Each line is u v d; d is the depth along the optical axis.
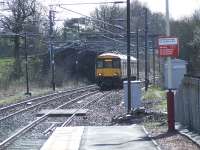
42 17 128.25
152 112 45.84
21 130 36.12
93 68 134.25
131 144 27.62
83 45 128.00
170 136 30.45
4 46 160.00
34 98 74.00
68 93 89.00
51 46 101.94
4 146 29.05
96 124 41.75
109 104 63.00
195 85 31.23
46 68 131.12
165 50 31.31
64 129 35.94
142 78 137.38
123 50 125.81
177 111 38.62
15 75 121.00
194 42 112.12
